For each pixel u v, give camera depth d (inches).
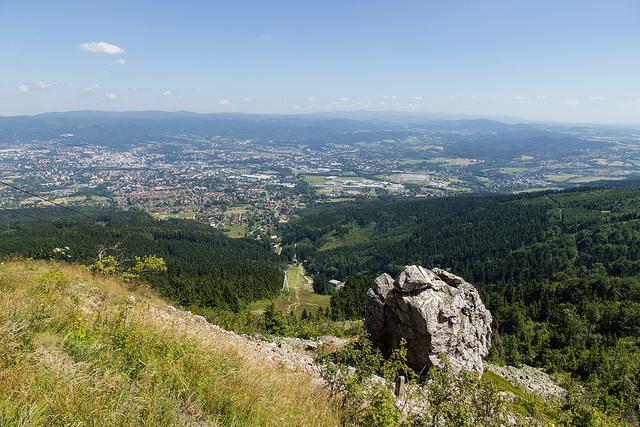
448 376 420.5
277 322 1444.4
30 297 443.8
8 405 213.5
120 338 354.0
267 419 319.0
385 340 913.5
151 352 348.2
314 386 489.1
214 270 4247.0
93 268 888.3
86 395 243.0
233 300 3422.7
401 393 517.3
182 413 286.2
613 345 2642.7
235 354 451.8
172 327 453.1
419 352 847.1
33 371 255.8
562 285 3639.3
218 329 721.6
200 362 360.8
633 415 1352.1
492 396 409.1
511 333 2901.1
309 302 4306.1
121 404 248.1
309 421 356.5
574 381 1743.4
